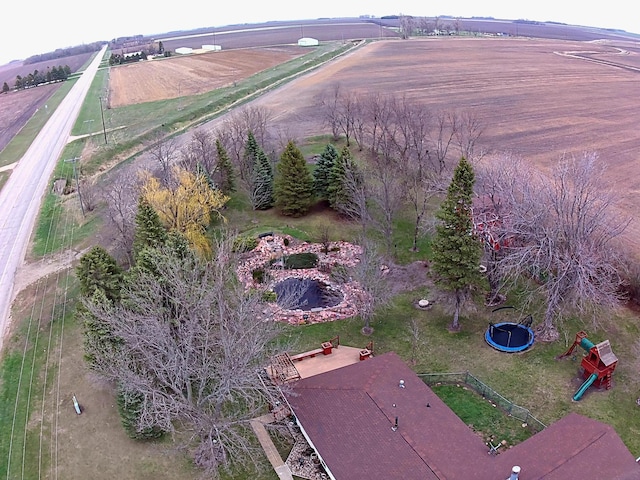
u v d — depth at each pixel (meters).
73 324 47.78
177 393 30.59
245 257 55.41
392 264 53.78
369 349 41.50
